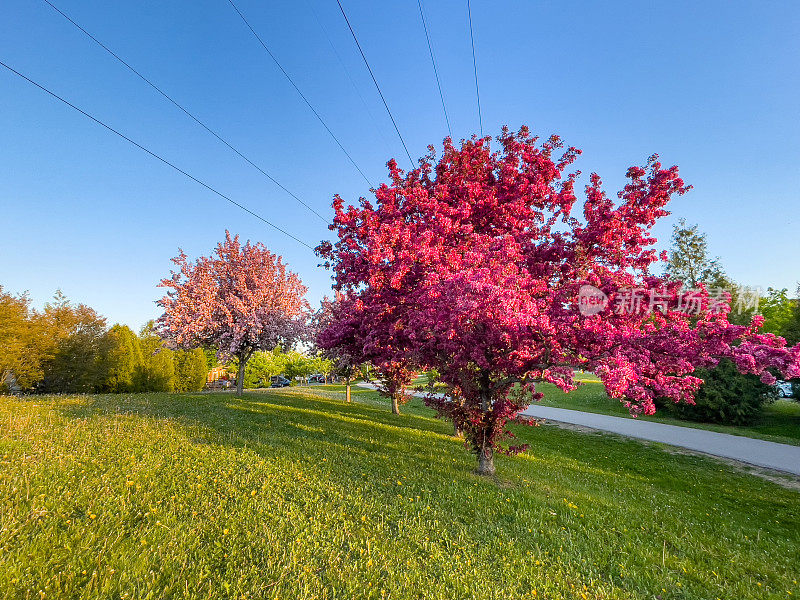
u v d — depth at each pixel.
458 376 8.66
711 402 21.91
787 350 5.58
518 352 7.32
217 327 19.16
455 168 9.83
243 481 6.20
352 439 10.66
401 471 8.00
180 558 4.07
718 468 12.45
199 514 5.01
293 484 6.34
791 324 23.28
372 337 8.62
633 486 9.72
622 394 6.27
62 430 7.96
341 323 10.15
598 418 22.38
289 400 19.47
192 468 6.51
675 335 6.46
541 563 4.97
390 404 25.20
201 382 35.69
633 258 7.93
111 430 8.32
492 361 8.05
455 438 13.80
